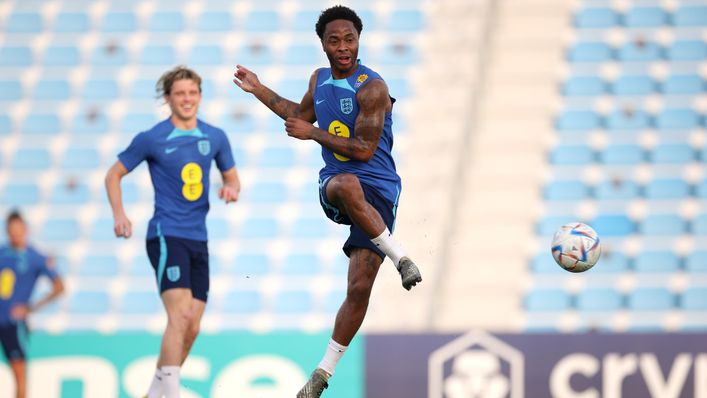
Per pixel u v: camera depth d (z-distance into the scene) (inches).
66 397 1451.8
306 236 1987.0
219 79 2267.5
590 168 2057.1
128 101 2258.9
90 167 2151.8
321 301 1881.2
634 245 1939.0
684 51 2260.1
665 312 1846.7
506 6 2352.4
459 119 2142.0
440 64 2247.8
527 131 2113.7
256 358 1433.3
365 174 802.2
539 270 1888.5
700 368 1382.9
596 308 1847.9
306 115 847.7
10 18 2412.6
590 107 2158.0
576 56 2252.7
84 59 2336.4
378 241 772.6
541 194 2010.3
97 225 2042.3
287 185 2066.9
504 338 1406.3
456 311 1814.7
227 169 1057.5
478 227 1947.6
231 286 1905.8
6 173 2138.3
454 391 1400.1
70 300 1918.1
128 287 1945.1
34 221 2052.2
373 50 2277.3
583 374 1390.3
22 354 1470.2
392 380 1406.3
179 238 986.1
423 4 2367.1
